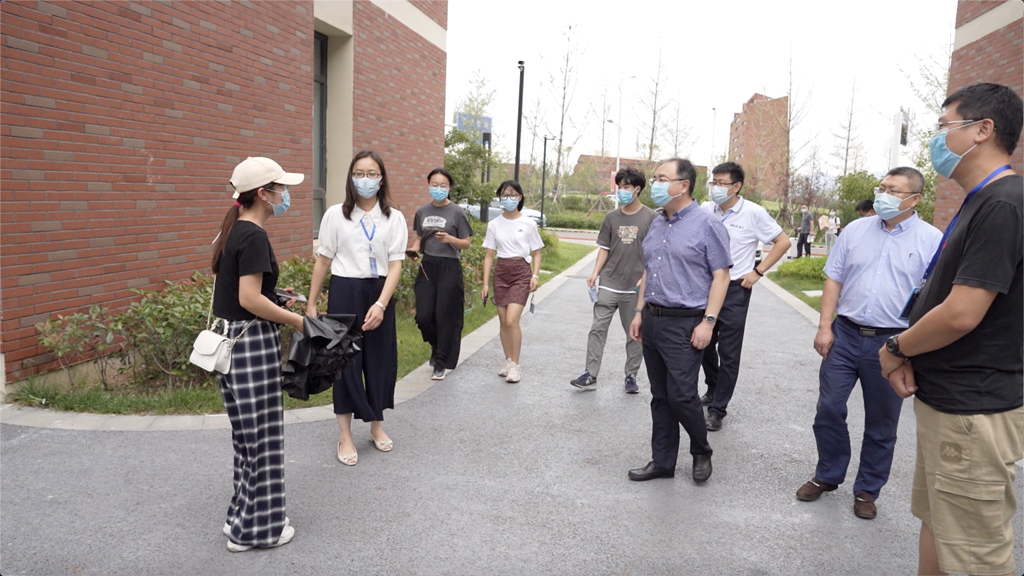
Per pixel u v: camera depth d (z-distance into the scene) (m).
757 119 43.22
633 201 6.42
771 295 14.28
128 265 6.43
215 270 3.37
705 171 38.28
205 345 3.29
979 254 2.40
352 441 4.86
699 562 3.47
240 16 8.02
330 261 4.80
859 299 4.06
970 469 2.54
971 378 2.53
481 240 12.50
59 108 5.64
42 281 5.54
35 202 5.45
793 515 4.04
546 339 8.98
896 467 4.81
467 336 8.95
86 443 4.67
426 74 13.91
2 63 5.13
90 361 6.03
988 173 2.52
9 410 5.16
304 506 3.96
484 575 3.28
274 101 8.78
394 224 4.73
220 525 3.68
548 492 4.25
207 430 4.98
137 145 6.50
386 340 4.76
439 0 14.40
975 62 9.79
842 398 4.12
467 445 5.02
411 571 3.30
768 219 5.56
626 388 6.56
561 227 37.25
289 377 3.42
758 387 6.93
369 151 4.64
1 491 3.95
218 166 7.73
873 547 3.68
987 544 2.55
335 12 10.26
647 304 4.38
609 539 3.67
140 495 3.97
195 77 7.29
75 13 5.76
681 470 4.69
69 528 3.58
